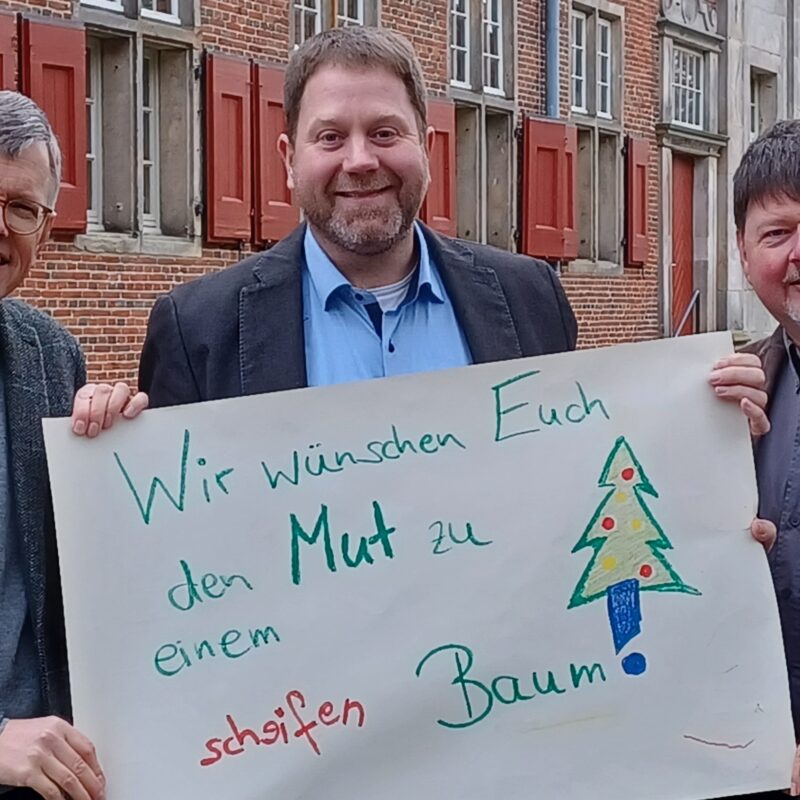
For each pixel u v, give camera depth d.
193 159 9.84
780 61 19.12
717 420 2.44
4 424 2.35
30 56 8.41
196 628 2.31
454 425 2.42
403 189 2.61
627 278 15.73
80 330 8.93
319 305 2.73
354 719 2.33
